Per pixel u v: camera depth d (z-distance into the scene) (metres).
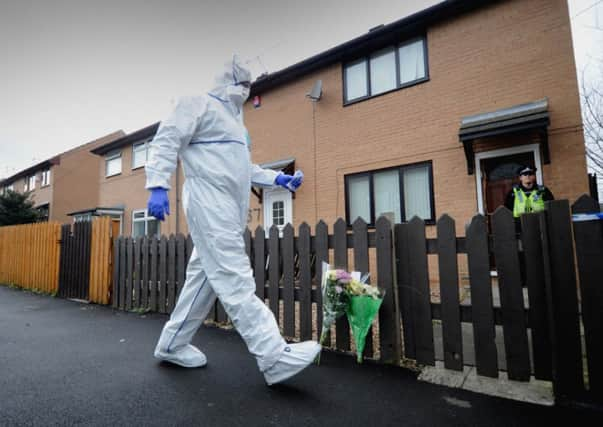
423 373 2.29
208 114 2.18
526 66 5.68
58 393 2.00
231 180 2.16
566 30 5.41
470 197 6.02
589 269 1.85
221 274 2.10
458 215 6.11
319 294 2.95
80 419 1.70
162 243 4.44
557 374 1.89
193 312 2.41
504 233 2.17
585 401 1.80
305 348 2.09
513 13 5.87
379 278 2.59
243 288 2.08
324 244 2.96
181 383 2.14
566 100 5.30
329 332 2.92
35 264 6.83
